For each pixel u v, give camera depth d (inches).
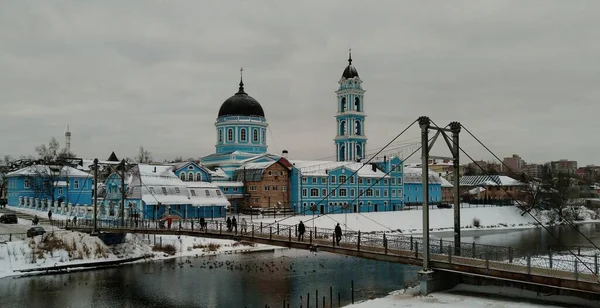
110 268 2623.0
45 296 2044.8
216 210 4175.7
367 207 5167.3
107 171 4739.2
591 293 1395.2
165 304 1927.9
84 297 2030.0
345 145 6072.8
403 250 1782.7
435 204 6141.7
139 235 3056.1
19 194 4532.5
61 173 4581.7
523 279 1412.4
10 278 2365.9
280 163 4822.8
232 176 5172.2
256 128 5590.6
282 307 1851.6
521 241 3880.4
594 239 3978.8
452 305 1418.6
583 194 7647.6
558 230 4830.2
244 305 1897.1
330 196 4913.9
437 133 1654.8
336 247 1868.8
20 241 2596.0
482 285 1622.8
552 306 1380.4
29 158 6136.8
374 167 5369.1
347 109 6092.5
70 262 2598.4
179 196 3959.2
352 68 6181.1
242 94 5723.4
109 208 3516.2
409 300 1489.9
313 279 2335.1
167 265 2719.0
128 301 1973.4
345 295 2005.4
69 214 3659.0
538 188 5585.6
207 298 2005.4
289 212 4655.5
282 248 3393.2
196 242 3223.4
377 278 2338.8
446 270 1563.7
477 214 5255.9
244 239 2199.8
